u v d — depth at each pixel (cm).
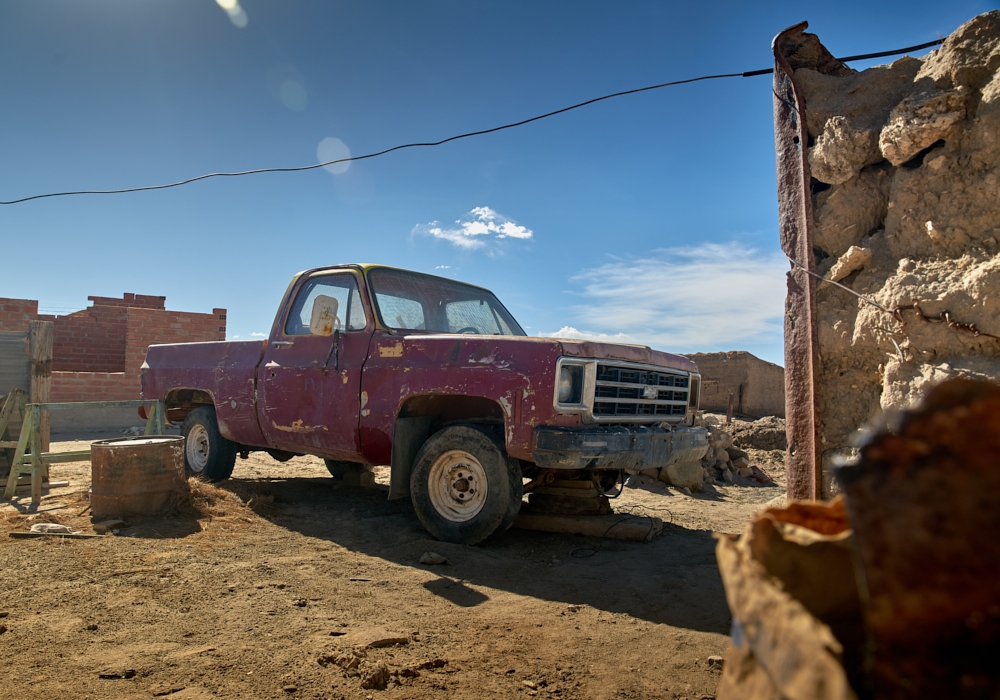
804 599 66
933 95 240
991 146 229
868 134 257
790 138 281
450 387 434
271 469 771
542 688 231
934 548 44
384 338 482
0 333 586
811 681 47
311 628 277
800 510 75
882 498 46
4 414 559
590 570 391
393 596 328
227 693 217
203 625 278
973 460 43
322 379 507
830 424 255
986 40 236
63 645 252
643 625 298
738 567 64
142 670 232
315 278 559
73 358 1530
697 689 234
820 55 292
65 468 721
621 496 693
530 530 499
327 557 398
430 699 220
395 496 456
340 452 502
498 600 329
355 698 218
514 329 610
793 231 276
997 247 223
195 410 645
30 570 346
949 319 220
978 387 43
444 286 579
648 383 472
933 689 45
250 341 592
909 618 45
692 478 775
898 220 249
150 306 1677
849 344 253
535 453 396
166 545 406
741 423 1258
